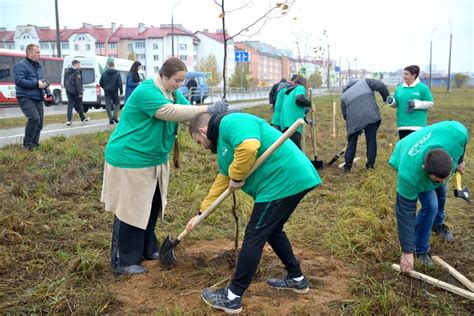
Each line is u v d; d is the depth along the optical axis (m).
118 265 3.93
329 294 3.62
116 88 13.51
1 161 7.11
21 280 3.77
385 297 3.40
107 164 3.83
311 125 8.08
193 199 5.93
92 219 5.18
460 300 3.56
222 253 4.25
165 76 3.66
